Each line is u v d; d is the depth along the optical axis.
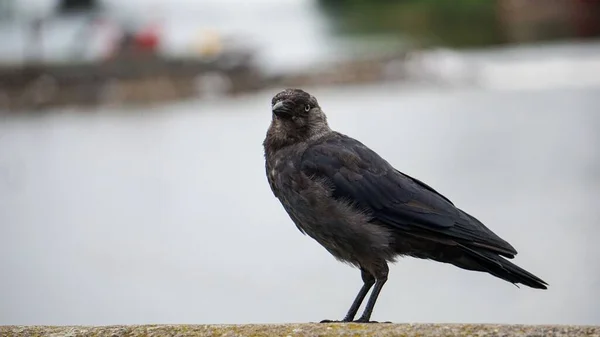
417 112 26.19
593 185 15.60
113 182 18.55
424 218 7.08
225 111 29.20
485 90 31.27
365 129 22.94
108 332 5.87
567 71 34.84
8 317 10.84
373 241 7.11
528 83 32.19
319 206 7.21
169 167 19.80
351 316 7.27
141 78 33.53
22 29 50.25
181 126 26.16
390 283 12.06
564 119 23.59
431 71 36.16
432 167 17.88
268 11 76.31
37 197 17.47
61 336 5.87
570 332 5.48
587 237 12.55
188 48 43.59
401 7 65.38
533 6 52.06
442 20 58.94
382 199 7.17
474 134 21.80
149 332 5.82
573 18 51.62
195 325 5.90
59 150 22.53
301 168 7.33
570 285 11.05
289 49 47.69
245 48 39.22
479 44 50.06
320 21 70.44
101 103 32.00
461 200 15.08
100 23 45.41
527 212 14.00
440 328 5.61
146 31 41.31
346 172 7.24
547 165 17.56
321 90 34.47
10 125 27.92
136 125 26.67
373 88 34.19
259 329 5.72
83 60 37.31
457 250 7.19
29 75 32.88
